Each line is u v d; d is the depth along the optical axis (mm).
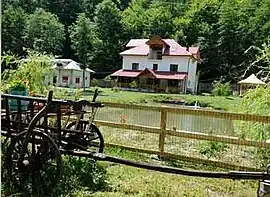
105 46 52875
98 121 7531
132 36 56969
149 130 7027
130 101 26891
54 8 63344
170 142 8047
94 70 51969
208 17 55875
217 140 6438
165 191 4902
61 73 43156
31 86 9461
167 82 40656
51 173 4742
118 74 41844
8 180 4570
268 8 48594
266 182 3723
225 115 6426
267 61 9148
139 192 4801
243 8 51375
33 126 4539
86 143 5598
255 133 6934
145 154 7074
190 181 5469
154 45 41719
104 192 4742
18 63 9781
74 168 5137
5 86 6758
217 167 6402
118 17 57188
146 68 41562
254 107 7574
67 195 4484
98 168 5652
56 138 4953
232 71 47562
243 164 6410
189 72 41906
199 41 51406
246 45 48531
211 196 4898
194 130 8477
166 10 60188
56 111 4773
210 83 47219
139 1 67875
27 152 4695
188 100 29781
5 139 4965
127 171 5809
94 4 66375
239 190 5195
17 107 5352
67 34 57875
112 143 7527
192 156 6895
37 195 4484
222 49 50344
